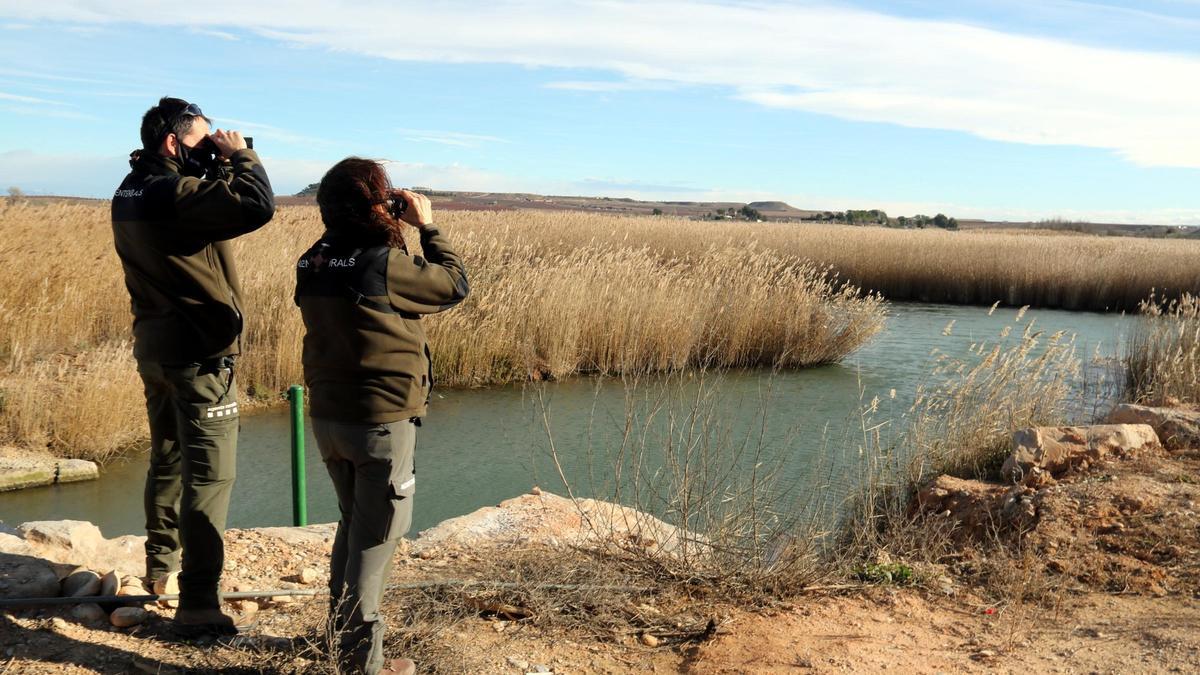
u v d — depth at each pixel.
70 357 11.45
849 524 6.39
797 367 15.75
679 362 15.00
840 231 41.03
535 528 5.48
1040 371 8.88
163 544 3.95
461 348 13.51
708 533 5.25
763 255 17.91
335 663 3.23
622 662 3.94
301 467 6.26
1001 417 8.27
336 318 3.09
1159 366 10.45
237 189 3.32
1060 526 5.72
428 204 3.40
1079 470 6.79
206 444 3.53
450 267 3.30
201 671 3.39
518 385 13.59
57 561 4.15
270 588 4.28
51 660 3.36
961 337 19.72
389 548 3.27
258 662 3.44
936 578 5.21
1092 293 28.38
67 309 12.09
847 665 3.87
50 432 9.46
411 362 3.17
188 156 3.49
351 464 3.25
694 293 16.14
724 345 15.58
